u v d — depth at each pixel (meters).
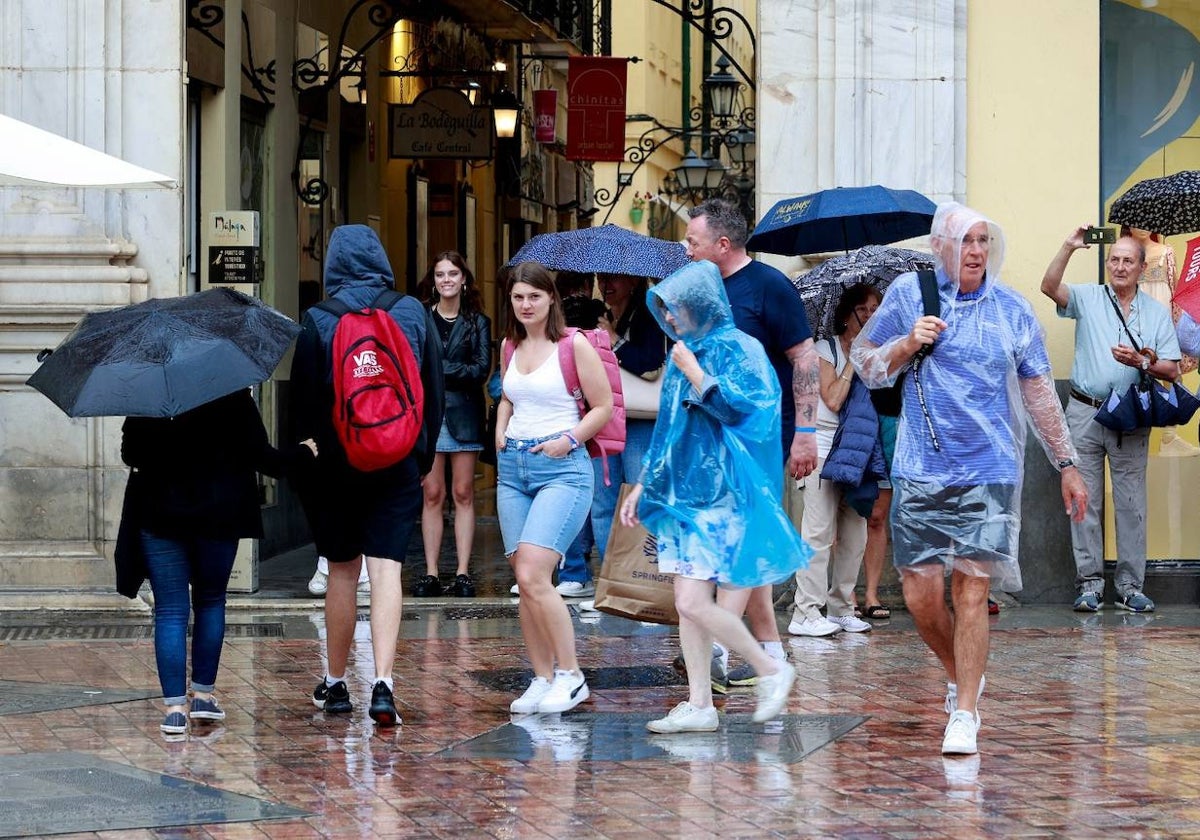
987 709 15.91
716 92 47.66
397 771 13.55
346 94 33.62
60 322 21.91
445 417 23.31
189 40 24.02
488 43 45.00
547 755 14.09
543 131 50.47
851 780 13.21
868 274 19.64
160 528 15.00
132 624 21.12
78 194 22.16
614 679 17.45
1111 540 22.91
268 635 20.14
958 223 14.23
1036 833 11.74
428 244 41.34
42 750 14.33
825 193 20.48
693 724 14.90
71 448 21.97
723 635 14.70
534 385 15.73
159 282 22.22
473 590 23.61
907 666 18.14
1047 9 22.55
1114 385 21.56
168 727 14.86
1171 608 22.42
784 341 16.34
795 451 16.38
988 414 14.24
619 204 62.25
